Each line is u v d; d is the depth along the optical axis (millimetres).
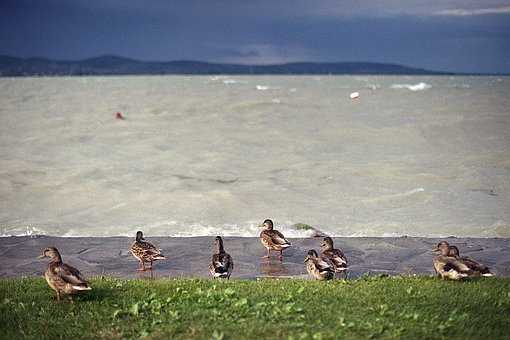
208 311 10609
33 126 53062
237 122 53500
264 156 34375
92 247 17172
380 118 54781
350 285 12344
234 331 9641
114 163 32500
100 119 58719
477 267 12578
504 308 10758
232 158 33750
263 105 71625
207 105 73250
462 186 25625
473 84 160000
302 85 163375
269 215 21781
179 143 40156
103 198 24609
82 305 11234
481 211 21656
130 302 11383
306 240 17781
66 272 11203
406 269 14625
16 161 33219
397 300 11148
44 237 18375
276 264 15336
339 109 66688
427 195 24062
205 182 27203
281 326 9734
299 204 23281
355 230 19750
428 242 17156
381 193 24812
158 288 12273
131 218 21609
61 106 78562
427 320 10047
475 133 42188
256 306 10648
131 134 45656
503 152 33688
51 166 31609
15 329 10266
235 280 13234
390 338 9305
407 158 32531
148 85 171125
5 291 12188
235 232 19609
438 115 56031
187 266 15195
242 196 24500
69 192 25750
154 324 10195
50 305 11273
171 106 73375
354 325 9734
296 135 43188
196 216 21750
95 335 9914
